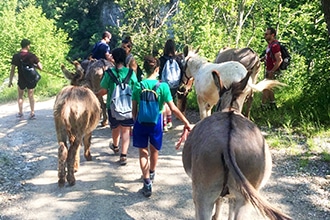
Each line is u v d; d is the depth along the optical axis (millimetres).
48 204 5809
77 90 6359
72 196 6020
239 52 8273
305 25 10438
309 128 8117
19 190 6262
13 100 13453
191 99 10930
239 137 3771
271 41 9305
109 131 9188
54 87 14883
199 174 3764
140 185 6348
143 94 5766
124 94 6758
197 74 7934
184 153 4223
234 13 15883
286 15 16203
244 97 6953
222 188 3721
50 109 11766
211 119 4121
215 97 7512
